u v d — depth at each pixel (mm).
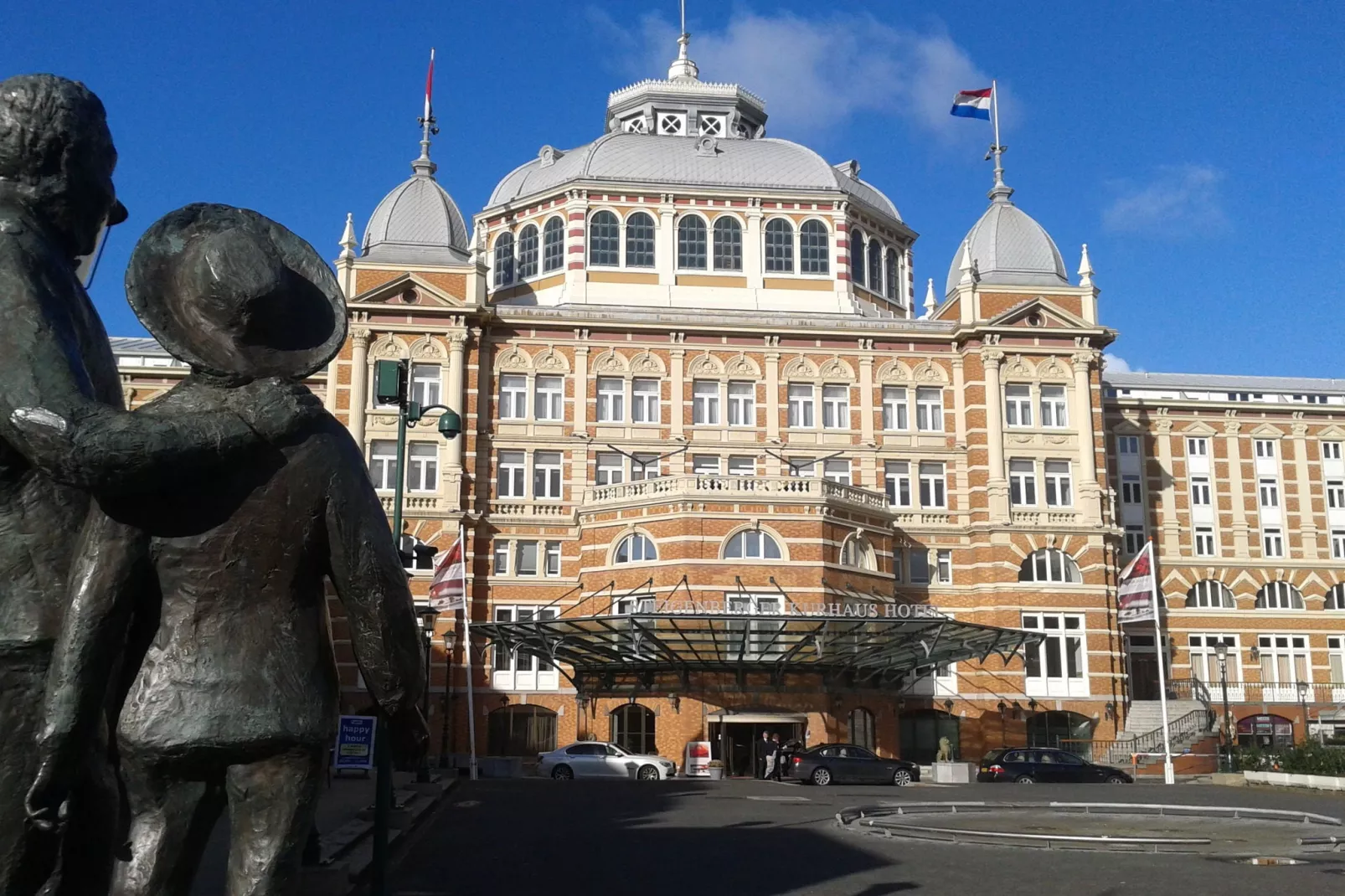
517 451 53406
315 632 3930
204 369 3887
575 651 44281
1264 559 61594
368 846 17562
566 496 53062
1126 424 62812
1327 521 62594
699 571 47250
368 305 52281
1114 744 51531
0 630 3814
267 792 3734
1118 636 53156
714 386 55094
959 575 54094
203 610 3764
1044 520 53688
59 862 4031
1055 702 52000
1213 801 31625
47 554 3898
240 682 3713
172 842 3713
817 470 54500
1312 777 37812
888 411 55625
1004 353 55250
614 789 35219
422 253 54250
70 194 3969
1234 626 60594
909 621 40312
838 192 58969
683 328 54781
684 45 67812
